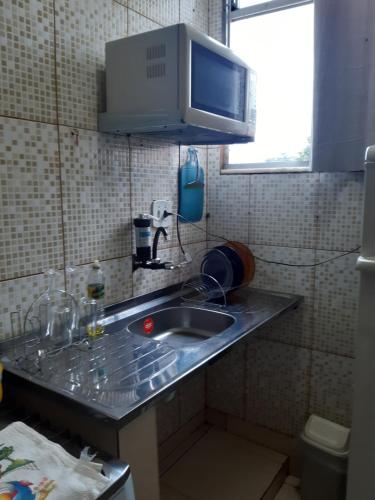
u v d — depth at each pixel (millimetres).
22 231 1178
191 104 1234
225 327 1583
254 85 1581
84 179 1364
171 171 1795
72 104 1295
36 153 1196
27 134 1166
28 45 1146
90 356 1152
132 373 1040
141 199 1631
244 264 1808
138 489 947
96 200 1419
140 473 949
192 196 1940
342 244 1718
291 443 1945
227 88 1417
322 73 1558
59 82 1246
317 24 1546
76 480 711
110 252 1500
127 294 1608
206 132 1446
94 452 847
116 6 1435
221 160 2016
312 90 1603
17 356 1126
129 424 894
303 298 1839
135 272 1638
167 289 1823
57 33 1227
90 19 1333
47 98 1214
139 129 1344
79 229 1362
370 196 1187
